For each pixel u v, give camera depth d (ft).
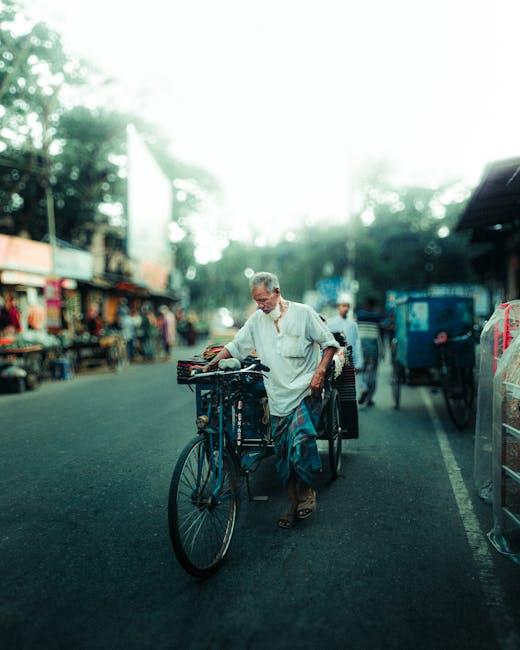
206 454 11.66
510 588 10.59
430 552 12.17
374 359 30.94
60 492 16.22
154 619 9.60
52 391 38.63
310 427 13.10
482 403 15.89
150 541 12.88
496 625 9.36
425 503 15.24
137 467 18.63
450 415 24.49
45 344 43.57
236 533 13.37
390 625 9.37
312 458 12.96
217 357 13.50
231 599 10.25
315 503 14.53
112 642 8.95
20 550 12.40
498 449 12.71
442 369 24.86
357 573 11.21
